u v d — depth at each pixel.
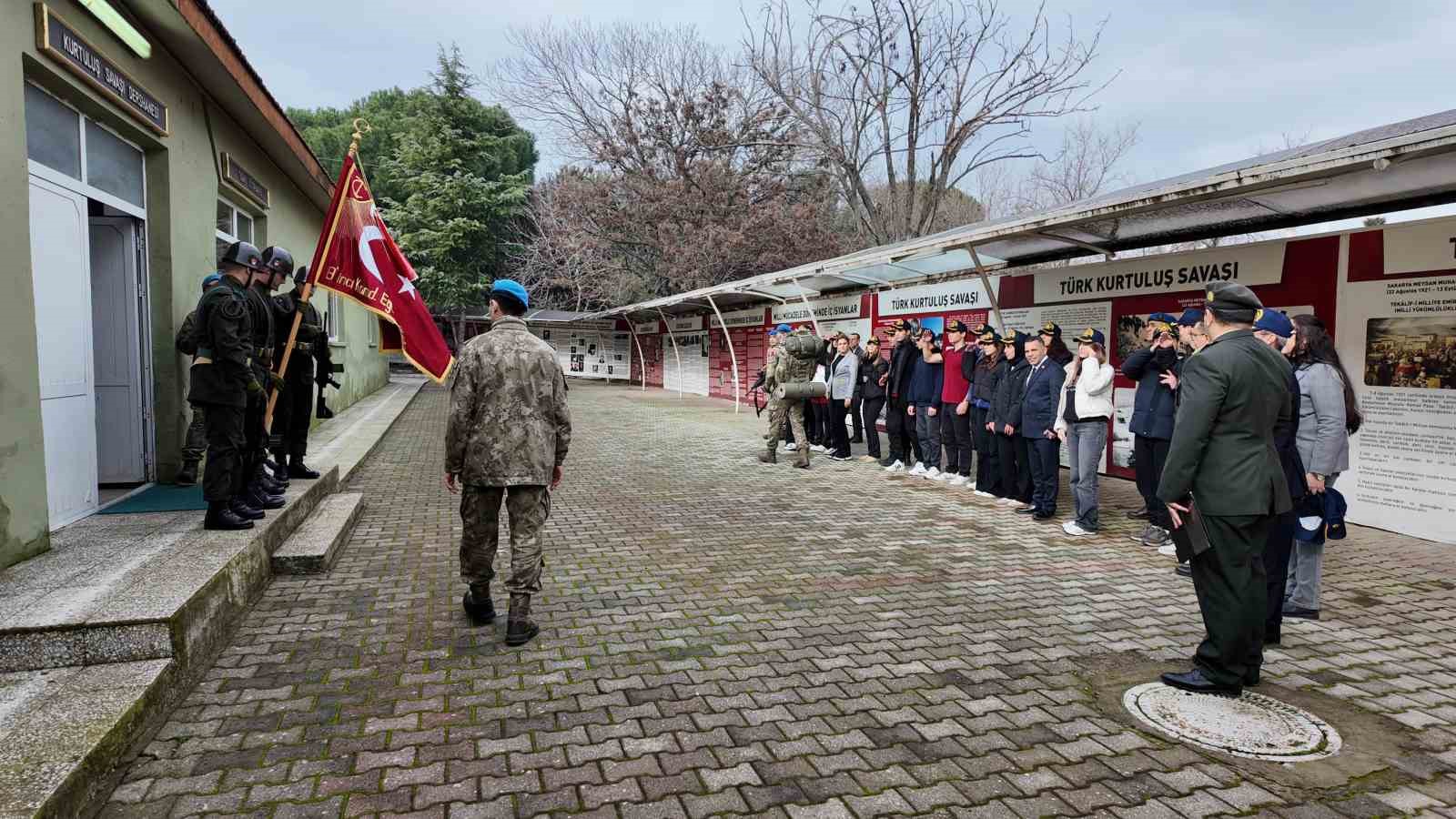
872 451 10.70
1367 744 3.13
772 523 6.89
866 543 6.23
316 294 11.73
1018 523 6.97
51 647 3.17
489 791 2.71
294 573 5.06
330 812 2.57
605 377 31.56
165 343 6.08
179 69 6.26
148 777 2.73
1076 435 6.61
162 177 6.04
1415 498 6.45
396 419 14.47
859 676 3.72
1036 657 3.98
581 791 2.72
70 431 4.93
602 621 4.41
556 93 28.22
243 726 3.11
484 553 4.18
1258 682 3.68
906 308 12.70
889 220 27.16
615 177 27.84
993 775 2.87
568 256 29.58
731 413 17.69
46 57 4.39
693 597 4.85
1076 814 2.64
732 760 2.95
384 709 3.29
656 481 8.95
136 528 4.82
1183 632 4.34
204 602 3.71
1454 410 6.19
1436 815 2.65
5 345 3.96
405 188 30.20
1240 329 3.56
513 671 3.70
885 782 2.82
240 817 2.52
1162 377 6.23
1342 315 6.87
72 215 4.95
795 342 9.96
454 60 28.88
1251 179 5.16
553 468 4.25
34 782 2.36
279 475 5.93
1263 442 3.45
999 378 7.95
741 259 24.98
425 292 29.00
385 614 4.41
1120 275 8.80
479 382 3.99
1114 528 6.81
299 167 9.78
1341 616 4.63
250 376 4.65
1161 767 2.95
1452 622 4.55
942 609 4.70
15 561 4.02
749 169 26.81
